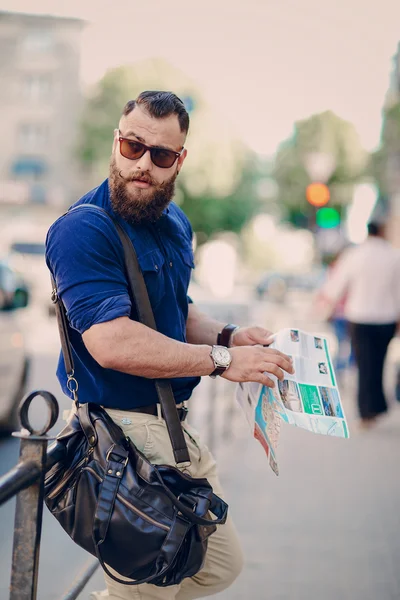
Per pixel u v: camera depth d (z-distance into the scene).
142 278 2.69
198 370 2.68
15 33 56.97
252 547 5.48
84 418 2.63
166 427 2.76
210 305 10.77
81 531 2.54
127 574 2.50
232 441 9.19
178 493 2.55
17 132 57.41
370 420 9.90
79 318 2.54
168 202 2.77
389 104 30.17
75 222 2.61
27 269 25.00
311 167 15.45
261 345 3.06
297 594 4.66
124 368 2.56
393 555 5.37
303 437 9.56
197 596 3.11
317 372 2.92
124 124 2.70
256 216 62.19
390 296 9.75
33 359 16.50
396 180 31.95
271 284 49.34
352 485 7.24
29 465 2.28
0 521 6.03
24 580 2.33
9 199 57.00
